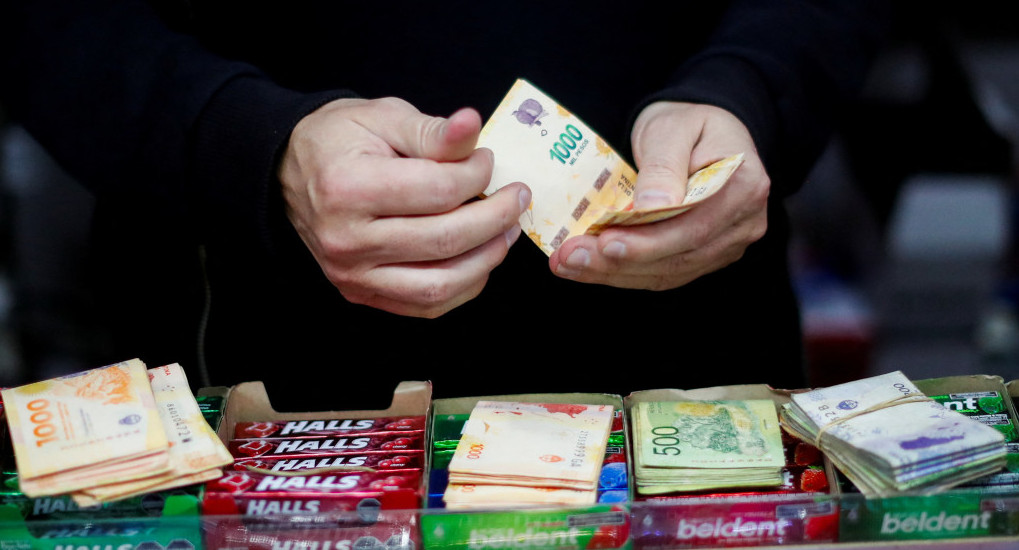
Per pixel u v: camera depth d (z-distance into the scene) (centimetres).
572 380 188
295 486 123
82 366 297
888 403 132
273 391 189
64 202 290
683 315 188
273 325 184
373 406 188
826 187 305
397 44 168
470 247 130
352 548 119
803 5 174
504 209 129
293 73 173
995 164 292
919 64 299
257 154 134
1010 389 141
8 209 291
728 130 143
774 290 191
